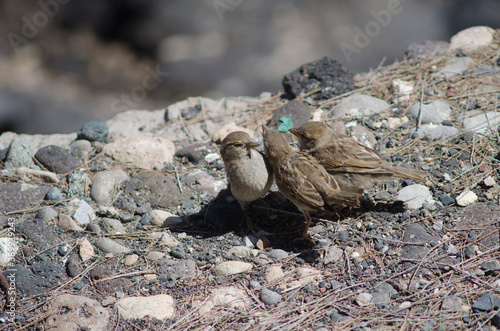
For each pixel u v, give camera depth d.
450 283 8.05
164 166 11.88
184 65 23.66
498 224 8.93
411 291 8.00
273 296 8.20
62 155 12.06
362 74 14.72
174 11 25.62
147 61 25.44
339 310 7.88
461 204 9.61
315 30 24.25
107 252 9.53
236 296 8.37
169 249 9.56
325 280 8.57
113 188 11.12
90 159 12.24
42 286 8.95
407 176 9.34
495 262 8.25
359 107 12.72
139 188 11.08
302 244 9.40
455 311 7.55
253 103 14.36
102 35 26.17
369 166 9.55
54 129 23.48
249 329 7.71
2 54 25.95
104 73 25.47
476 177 10.20
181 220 10.24
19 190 11.09
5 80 24.98
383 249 8.98
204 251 9.48
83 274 9.14
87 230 10.11
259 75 22.84
